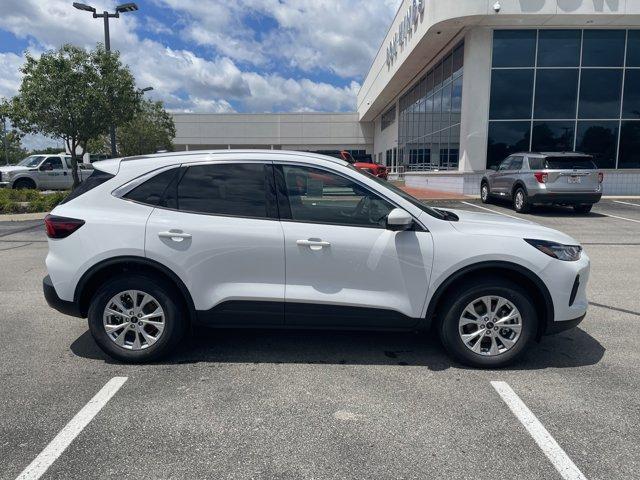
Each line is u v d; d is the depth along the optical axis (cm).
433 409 352
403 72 2841
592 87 1944
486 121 1961
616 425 331
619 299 627
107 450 304
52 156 2394
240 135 5588
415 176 2884
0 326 527
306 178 417
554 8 1766
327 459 294
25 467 288
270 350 460
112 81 1806
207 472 283
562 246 411
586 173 1363
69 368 421
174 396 371
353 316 411
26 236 1147
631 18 1805
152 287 413
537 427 329
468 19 1816
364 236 406
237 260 409
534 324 412
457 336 414
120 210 417
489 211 1520
